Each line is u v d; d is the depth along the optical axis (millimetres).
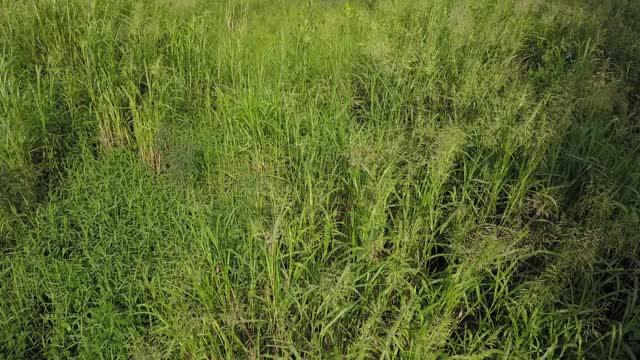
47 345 2998
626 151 4051
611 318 3055
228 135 4492
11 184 3863
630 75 5383
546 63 5430
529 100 4281
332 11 6984
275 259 2973
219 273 3256
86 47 5059
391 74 5004
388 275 3010
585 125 4039
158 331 2830
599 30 5523
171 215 3766
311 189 3541
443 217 3660
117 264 3369
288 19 6844
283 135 4441
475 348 2875
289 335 2736
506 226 3576
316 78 5172
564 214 3324
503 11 6285
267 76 5156
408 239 3150
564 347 2639
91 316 3115
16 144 4199
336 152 4152
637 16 6504
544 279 2830
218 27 5984
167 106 4754
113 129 4848
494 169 3805
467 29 5484
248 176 4031
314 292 2980
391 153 3688
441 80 5125
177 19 5684
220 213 3730
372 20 6094
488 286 3277
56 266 3305
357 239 3475
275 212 3291
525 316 2750
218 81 5324
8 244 3615
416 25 5863
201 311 2875
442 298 2887
